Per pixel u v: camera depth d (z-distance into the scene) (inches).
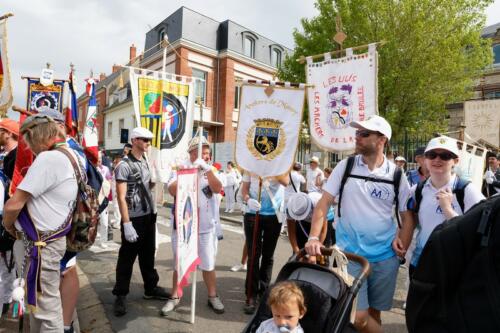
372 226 109.1
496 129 287.3
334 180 115.0
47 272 104.1
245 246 224.8
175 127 232.7
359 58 173.5
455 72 576.1
